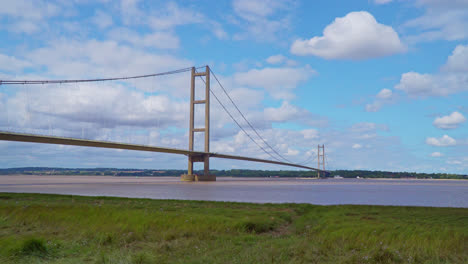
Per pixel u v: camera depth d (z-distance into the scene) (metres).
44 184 107.94
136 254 9.70
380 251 9.94
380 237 12.12
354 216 19.47
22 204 22.38
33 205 20.98
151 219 15.84
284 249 10.20
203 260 9.34
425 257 9.89
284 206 26.31
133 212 17.95
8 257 9.50
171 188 80.81
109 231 13.16
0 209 19.02
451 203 47.09
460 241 11.60
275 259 9.28
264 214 20.05
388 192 79.56
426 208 24.64
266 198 49.41
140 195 53.59
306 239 11.86
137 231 13.29
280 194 60.75
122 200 30.48
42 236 12.57
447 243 11.18
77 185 99.62
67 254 10.19
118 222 15.47
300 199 49.09
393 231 13.27
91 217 16.44
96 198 32.31
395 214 20.48
